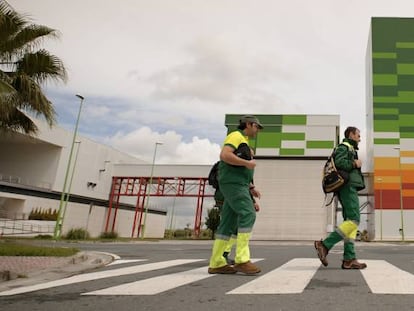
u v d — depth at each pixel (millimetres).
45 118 12672
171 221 63281
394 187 45875
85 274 5305
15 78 11688
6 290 4117
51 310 2988
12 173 43031
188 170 49125
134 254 10094
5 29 11477
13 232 34781
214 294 3465
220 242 4855
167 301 3203
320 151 47375
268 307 2957
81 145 45969
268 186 47688
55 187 41719
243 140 4637
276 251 11461
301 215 46188
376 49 49938
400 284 3963
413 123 47312
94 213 48000
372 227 49562
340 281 4152
